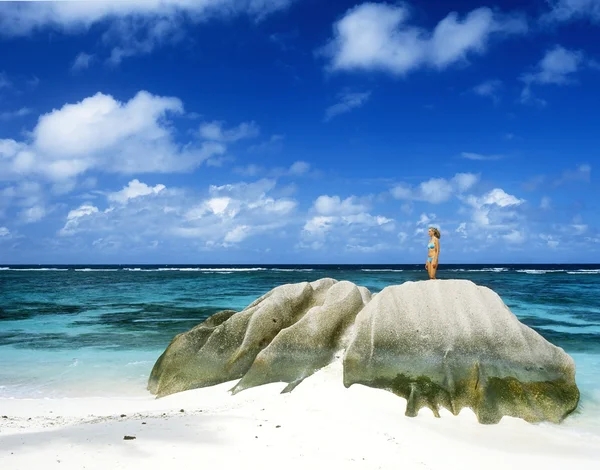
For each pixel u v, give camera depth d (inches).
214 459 312.5
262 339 635.5
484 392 483.5
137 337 959.6
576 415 496.4
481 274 3607.3
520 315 1232.2
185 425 389.1
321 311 616.7
